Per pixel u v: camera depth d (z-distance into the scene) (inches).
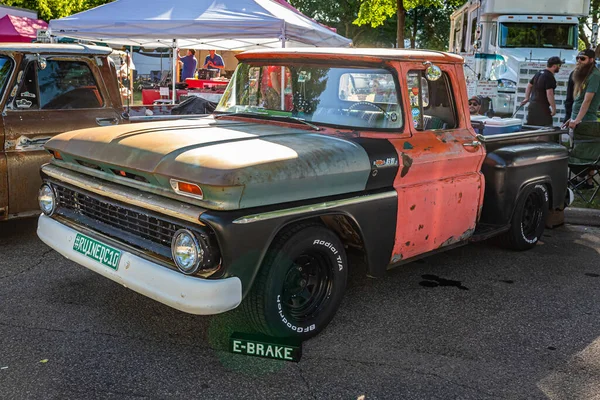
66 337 152.6
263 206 134.5
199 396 129.0
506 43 561.6
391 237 167.5
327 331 162.4
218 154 133.9
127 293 182.1
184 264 130.9
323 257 155.0
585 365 149.7
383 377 139.7
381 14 1013.2
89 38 396.2
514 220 228.2
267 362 144.6
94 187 153.7
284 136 157.6
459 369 144.9
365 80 170.2
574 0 562.9
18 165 216.1
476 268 219.3
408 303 184.4
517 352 155.1
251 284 135.6
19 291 180.9
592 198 311.6
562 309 184.4
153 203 137.2
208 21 370.3
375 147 159.3
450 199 185.3
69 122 226.1
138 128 164.1
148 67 1146.0
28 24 664.4
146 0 403.5
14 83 214.7
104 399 126.1
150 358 144.1
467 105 195.5
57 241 164.1
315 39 394.9
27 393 126.6
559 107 532.1
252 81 192.5
